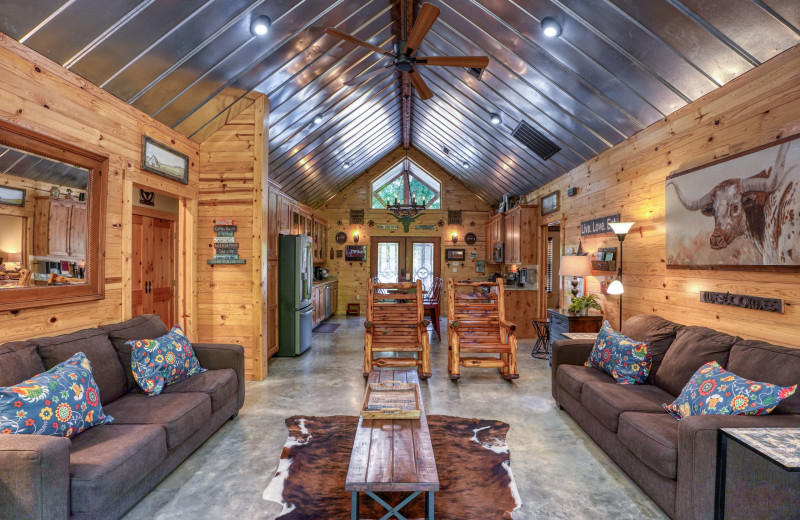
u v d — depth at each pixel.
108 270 3.01
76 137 2.69
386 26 4.26
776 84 2.47
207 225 4.33
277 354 5.44
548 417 3.33
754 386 2.00
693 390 2.26
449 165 8.74
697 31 2.64
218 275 4.33
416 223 9.56
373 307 4.76
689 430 1.83
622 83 3.49
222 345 3.25
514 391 4.01
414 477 1.70
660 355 3.00
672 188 3.39
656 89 3.34
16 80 2.27
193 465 2.51
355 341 6.46
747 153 2.62
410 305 4.80
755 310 2.62
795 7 2.18
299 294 5.45
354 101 5.62
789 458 1.42
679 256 3.30
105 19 2.41
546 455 2.67
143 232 5.02
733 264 2.73
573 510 2.08
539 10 3.22
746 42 2.52
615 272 4.36
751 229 2.58
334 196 9.55
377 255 9.59
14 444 1.53
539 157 5.71
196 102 3.71
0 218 2.23
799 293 2.31
